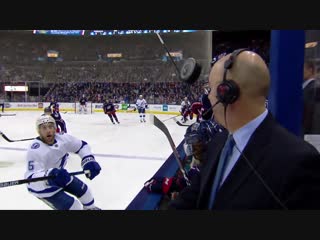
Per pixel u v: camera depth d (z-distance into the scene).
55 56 29.27
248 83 0.82
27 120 14.71
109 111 12.64
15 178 4.93
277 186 0.74
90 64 28.67
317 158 0.74
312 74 1.37
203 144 1.88
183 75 1.12
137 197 2.10
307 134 1.35
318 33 1.36
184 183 2.09
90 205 2.74
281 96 1.02
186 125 11.95
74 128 11.41
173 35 26.28
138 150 7.10
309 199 0.71
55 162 2.63
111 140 8.64
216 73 0.91
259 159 0.80
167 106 18.84
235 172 0.85
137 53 28.52
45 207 3.63
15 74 28.73
